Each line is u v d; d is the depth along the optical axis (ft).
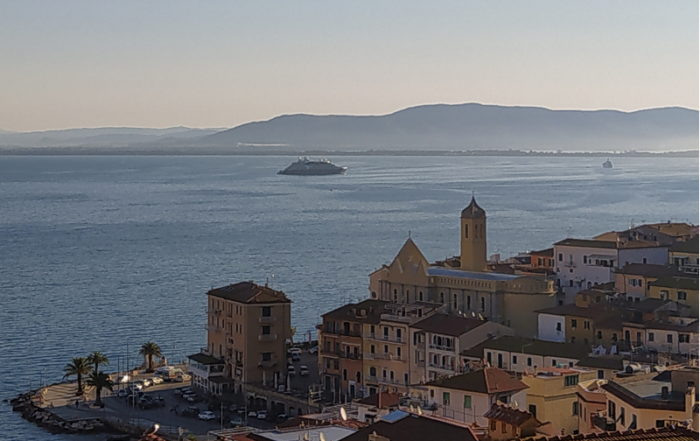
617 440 260.83
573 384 449.48
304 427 380.17
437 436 301.84
